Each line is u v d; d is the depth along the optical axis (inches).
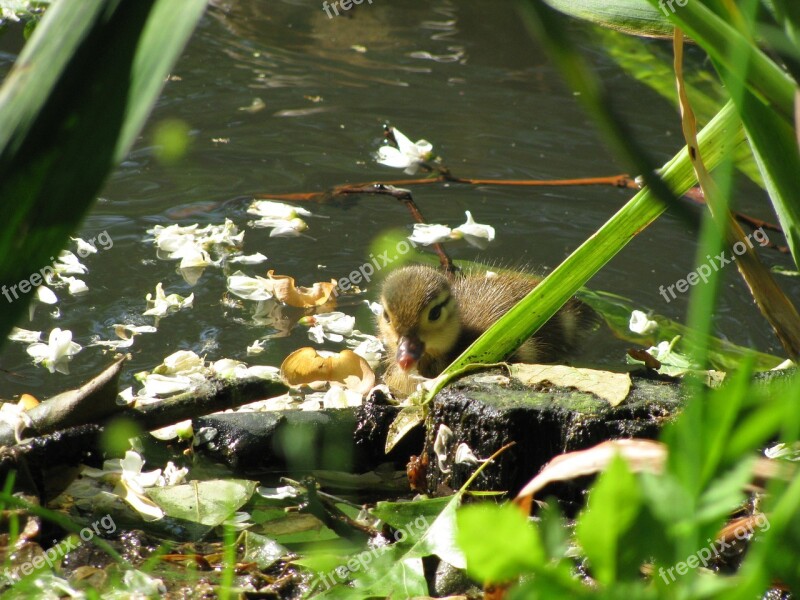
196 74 594.9
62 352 343.0
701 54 626.8
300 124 545.3
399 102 573.9
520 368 276.1
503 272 442.6
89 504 237.0
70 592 188.7
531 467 251.4
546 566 103.3
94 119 112.0
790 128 195.0
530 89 599.8
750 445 99.7
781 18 190.7
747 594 102.8
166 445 273.7
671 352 361.4
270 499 253.1
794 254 237.0
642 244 469.7
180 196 474.3
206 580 204.8
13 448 227.8
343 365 327.0
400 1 705.6
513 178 501.0
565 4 269.9
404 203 478.0
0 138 111.8
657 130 529.0
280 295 401.4
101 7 112.2
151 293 398.9
